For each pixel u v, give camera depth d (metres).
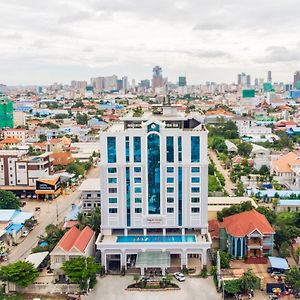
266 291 128.50
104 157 148.88
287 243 153.00
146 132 147.12
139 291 131.38
